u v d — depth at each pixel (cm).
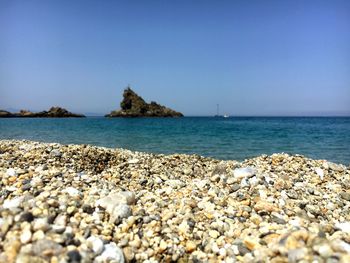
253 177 54
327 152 138
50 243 25
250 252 30
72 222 31
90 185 48
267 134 241
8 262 23
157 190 51
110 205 36
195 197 46
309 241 25
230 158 121
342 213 45
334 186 56
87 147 86
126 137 208
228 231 35
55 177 49
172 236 33
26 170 50
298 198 48
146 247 31
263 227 35
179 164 86
